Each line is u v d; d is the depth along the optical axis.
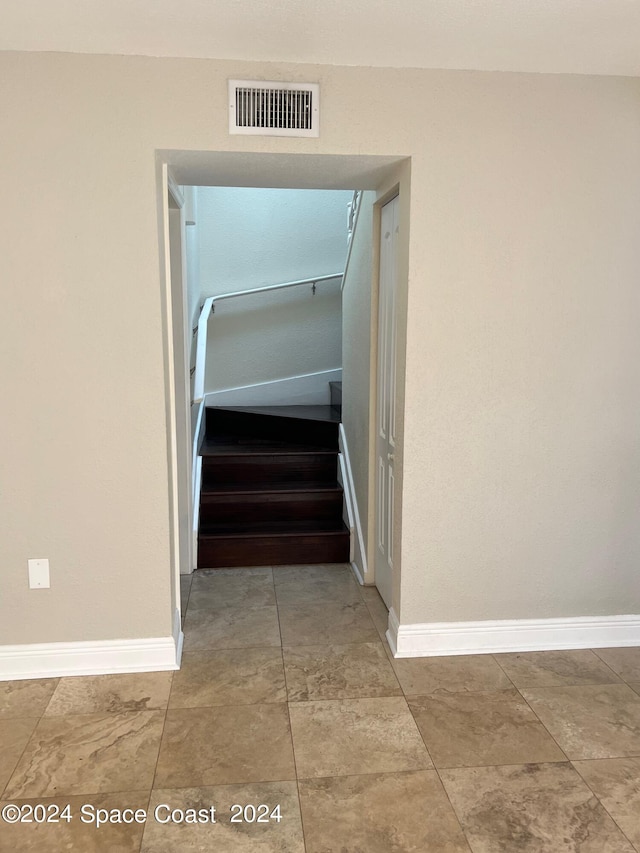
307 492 3.77
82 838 1.71
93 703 2.30
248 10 1.87
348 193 4.90
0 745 2.07
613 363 2.55
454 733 2.14
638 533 2.69
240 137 2.25
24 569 2.42
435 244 2.39
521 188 2.40
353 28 1.98
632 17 1.92
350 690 2.39
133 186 2.24
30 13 1.88
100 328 2.30
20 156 2.18
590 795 1.87
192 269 4.38
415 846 1.68
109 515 2.42
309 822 1.76
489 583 2.65
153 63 2.18
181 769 1.96
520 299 2.46
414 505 2.55
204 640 2.76
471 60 2.23
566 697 2.36
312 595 3.22
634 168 2.43
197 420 4.00
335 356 5.00
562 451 2.59
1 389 2.30
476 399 2.51
